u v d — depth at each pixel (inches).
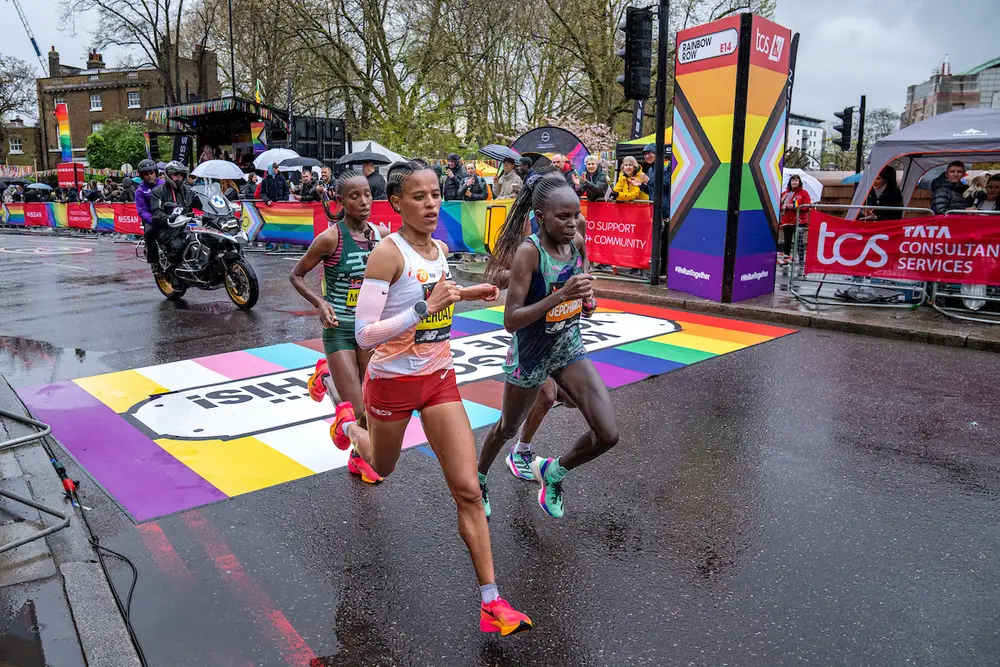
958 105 1913.1
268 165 788.6
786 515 151.4
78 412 215.5
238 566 131.8
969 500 157.5
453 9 1152.8
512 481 169.6
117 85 2103.8
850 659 105.7
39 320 357.7
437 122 1094.4
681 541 141.0
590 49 1041.5
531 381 135.7
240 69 1459.2
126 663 103.4
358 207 160.9
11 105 1978.3
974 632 111.8
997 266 310.5
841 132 838.5
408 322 105.9
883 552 136.2
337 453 183.6
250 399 227.1
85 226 939.3
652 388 238.7
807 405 220.8
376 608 119.6
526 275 128.8
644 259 433.7
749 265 369.1
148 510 152.8
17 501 152.7
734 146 346.6
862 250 341.7
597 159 473.4
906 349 287.3
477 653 108.3
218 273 382.9
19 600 118.8
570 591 124.3
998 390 233.5
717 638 111.1
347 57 1187.9
